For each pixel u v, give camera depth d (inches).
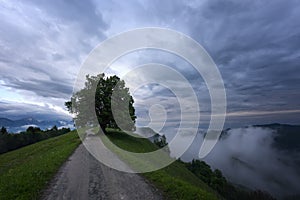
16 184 437.4
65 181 478.6
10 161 1509.6
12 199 361.4
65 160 754.2
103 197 383.9
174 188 442.9
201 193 439.2
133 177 530.9
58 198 373.4
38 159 862.5
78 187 436.8
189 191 433.7
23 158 1428.4
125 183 474.9
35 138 3964.1
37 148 1861.5
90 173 560.7
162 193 418.3
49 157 825.5
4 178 543.2
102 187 440.8
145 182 489.7
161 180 496.4
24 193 386.9
